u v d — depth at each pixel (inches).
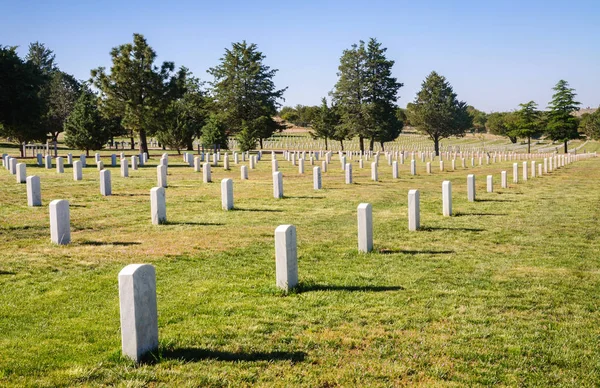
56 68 4441.4
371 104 3088.1
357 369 242.7
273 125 3412.9
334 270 428.5
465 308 329.4
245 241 548.7
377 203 871.7
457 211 793.6
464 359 255.3
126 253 488.4
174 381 226.8
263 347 266.2
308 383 228.5
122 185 1082.1
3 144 3186.5
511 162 2292.1
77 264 446.0
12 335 284.5
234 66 3331.7
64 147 3112.7
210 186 1082.7
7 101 1878.7
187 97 3314.5
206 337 277.9
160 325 295.9
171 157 2317.9
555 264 454.9
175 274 414.9
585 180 1382.9
